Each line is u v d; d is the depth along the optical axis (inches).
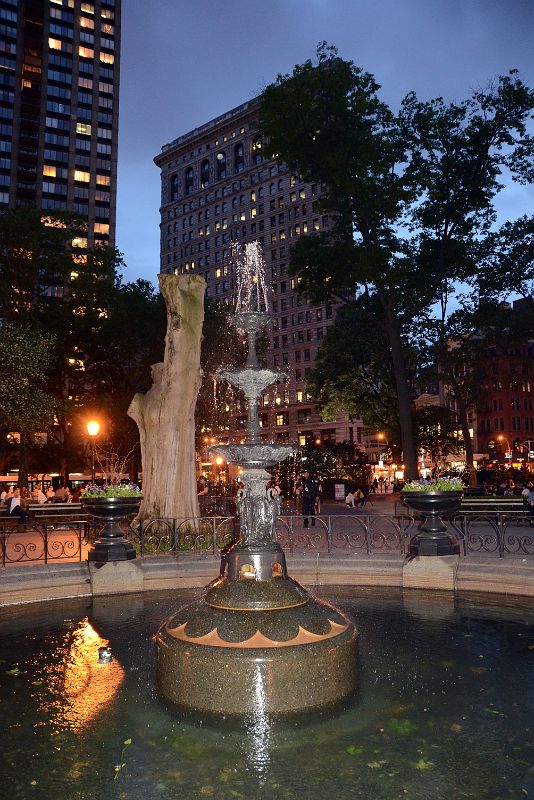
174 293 625.0
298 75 1128.8
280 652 225.3
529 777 178.5
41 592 422.0
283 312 4067.4
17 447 1915.6
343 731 209.6
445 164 1178.0
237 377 302.8
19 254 1508.4
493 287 1518.2
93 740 207.3
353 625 257.3
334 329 1759.4
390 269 1120.2
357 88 1123.9
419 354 1621.6
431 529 449.1
